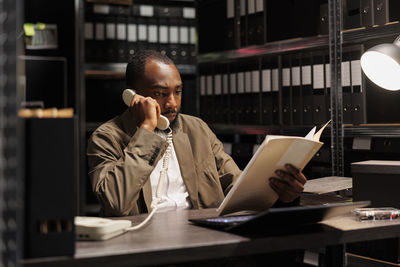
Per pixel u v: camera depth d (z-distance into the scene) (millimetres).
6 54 769
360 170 1622
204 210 1446
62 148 874
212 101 3393
